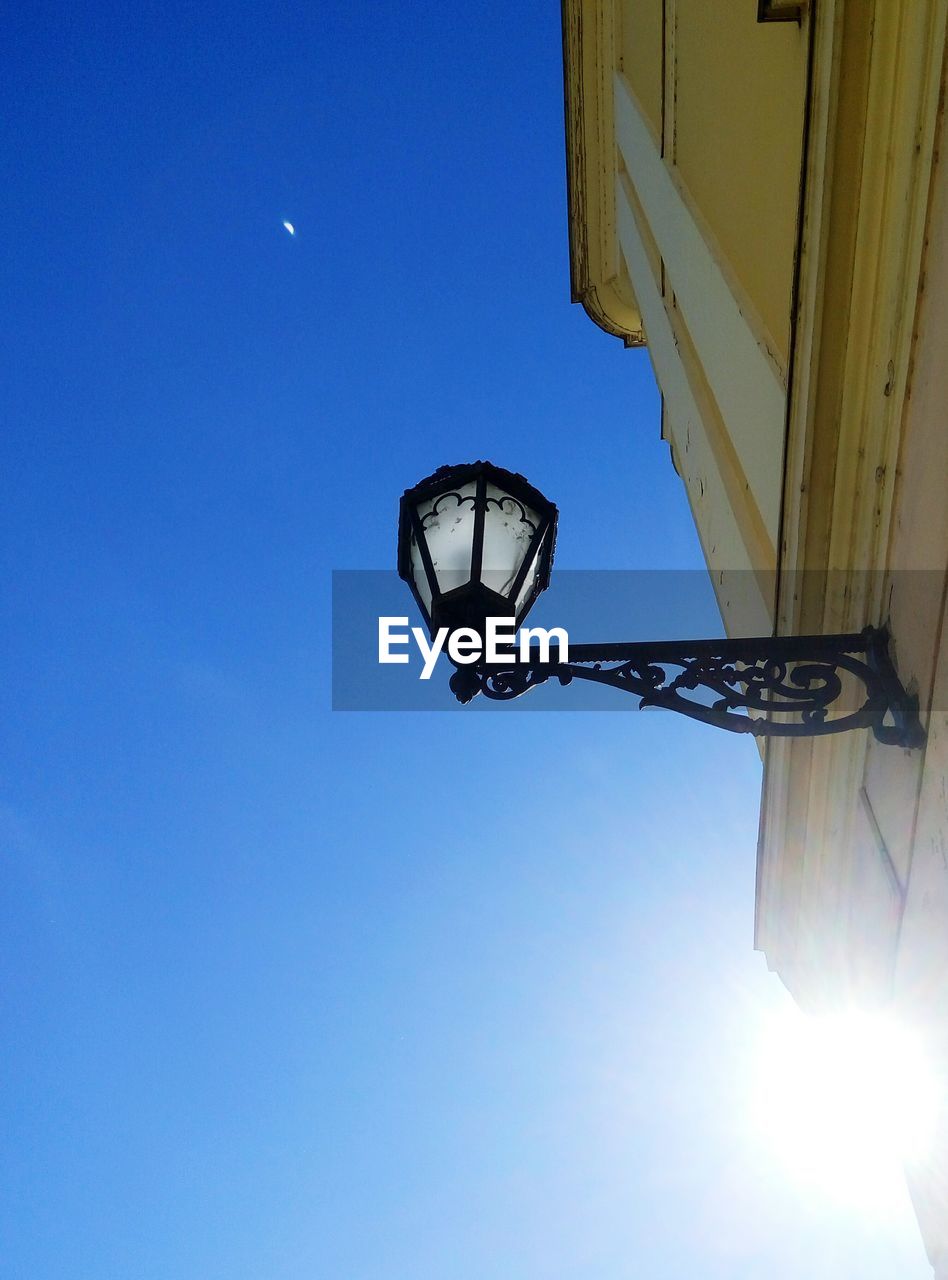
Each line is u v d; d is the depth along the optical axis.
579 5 9.59
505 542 3.49
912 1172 3.57
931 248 2.80
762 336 4.34
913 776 3.08
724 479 5.47
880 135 2.99
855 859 3.78
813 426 3.38
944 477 2.73
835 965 4.20
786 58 3.90
